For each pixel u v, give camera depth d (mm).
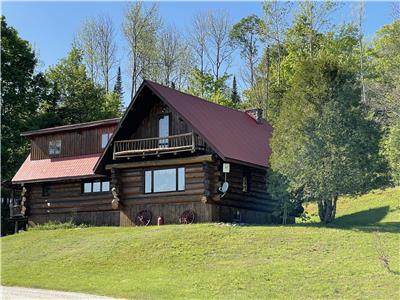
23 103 50906
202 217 30109
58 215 37094
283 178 27500
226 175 30703
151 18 63750
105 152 32844
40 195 38094
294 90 27734
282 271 20000
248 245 23625
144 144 32500
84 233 30000
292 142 27219
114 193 32875
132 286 20062
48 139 39531
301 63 27875
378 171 26844
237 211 31672
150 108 32844
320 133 26562
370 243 22297
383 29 54094
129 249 24922
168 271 21641
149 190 32375
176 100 31719
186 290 19062
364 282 18250
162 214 31562
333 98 26938
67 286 21000
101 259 24219
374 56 54500
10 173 47844
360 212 35375
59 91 55094
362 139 26266
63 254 25922
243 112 38281
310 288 18219
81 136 38344
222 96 58875
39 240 29625
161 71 63906
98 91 57031
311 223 28094
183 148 29875
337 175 26078
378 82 48188
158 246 24766
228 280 19672
